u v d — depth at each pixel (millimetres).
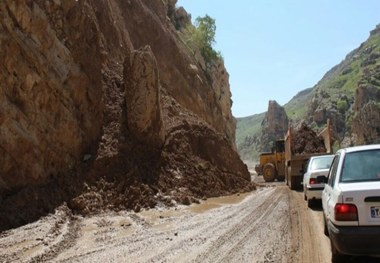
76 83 15945
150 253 8258
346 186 6652
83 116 16312
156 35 31156
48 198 12945
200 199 18203
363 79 90062
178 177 18500
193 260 7625
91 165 15586
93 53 17578
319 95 122312
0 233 10367
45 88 14086
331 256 7574
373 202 6207
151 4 35281
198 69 38219
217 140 24531
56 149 14359
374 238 6086
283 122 144750
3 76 12438
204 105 34562
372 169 6961
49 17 15023
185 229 10977
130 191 15258
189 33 45969
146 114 18312
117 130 17797
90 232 10719
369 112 78812
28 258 8078
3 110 12320
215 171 22328
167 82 29484
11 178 12516
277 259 7555
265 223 11531
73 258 7977
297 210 14070
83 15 17000
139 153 17859
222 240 9344
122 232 10719
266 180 37156
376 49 147875
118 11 26922
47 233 10344
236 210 14750
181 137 21375
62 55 15320
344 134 102438
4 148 12281
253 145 163250
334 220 6406
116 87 19297
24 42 13414
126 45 24953
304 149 24625
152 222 12328
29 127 13273
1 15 12586
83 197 13742
